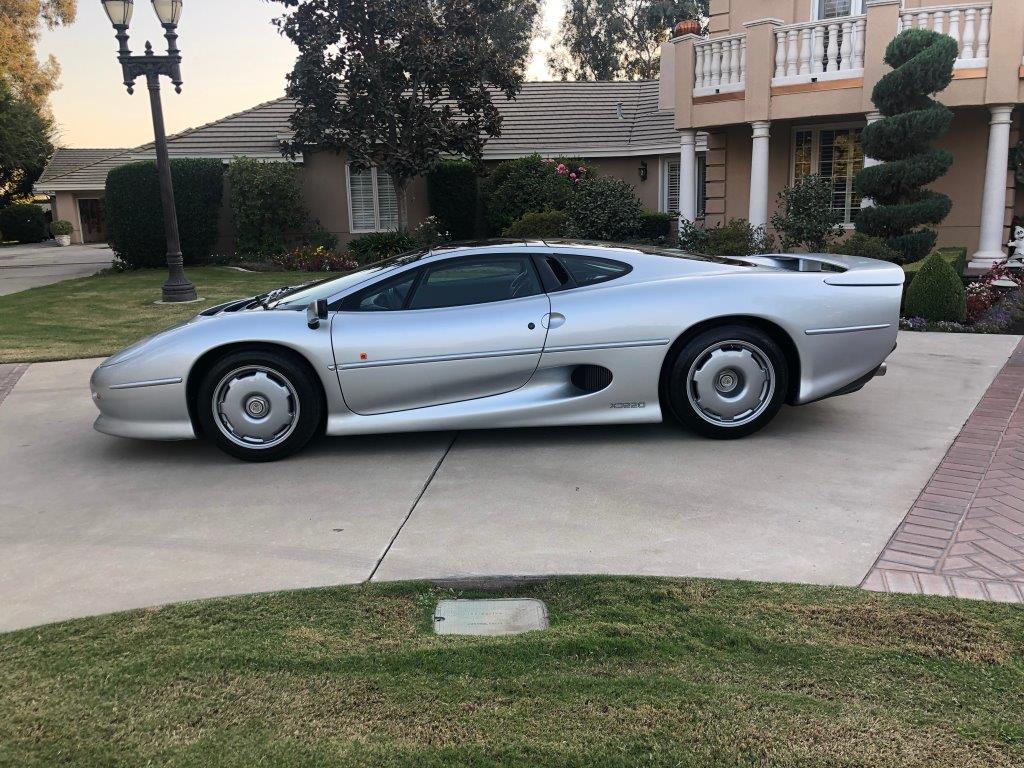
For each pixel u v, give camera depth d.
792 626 2.78
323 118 17.00
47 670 2.61
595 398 4.83
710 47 13.69
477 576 3.24
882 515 3.75
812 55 12.59
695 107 13.99
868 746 2.17
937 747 2.16
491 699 2.42
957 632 2.71
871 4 11.74
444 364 4.74
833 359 4.89
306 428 4.79
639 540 3.57
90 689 2.50
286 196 18.12
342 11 16.39
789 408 5.62
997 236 11.98
